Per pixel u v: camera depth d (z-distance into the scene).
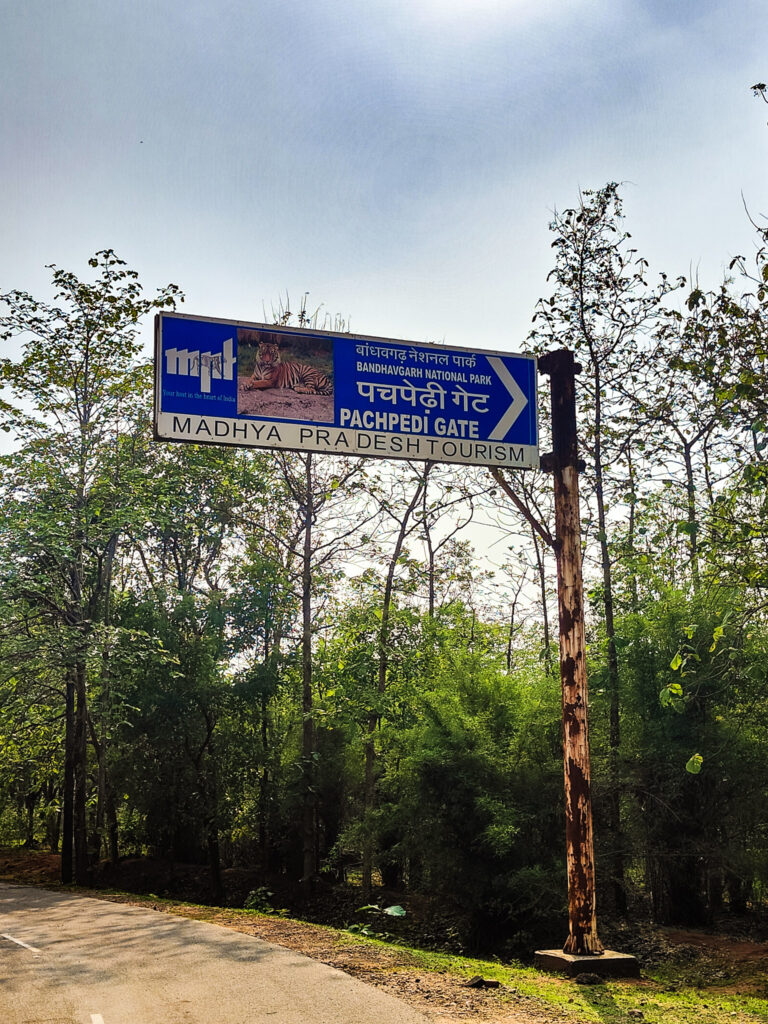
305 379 12.38
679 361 13.33
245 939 12.20
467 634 26.47
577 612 12.59
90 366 26.33
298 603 29.53
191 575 35.03
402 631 25.72
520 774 19.56
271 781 29.05
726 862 18.31
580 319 20.67
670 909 19.17
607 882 19.47
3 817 44.88
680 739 18.56
